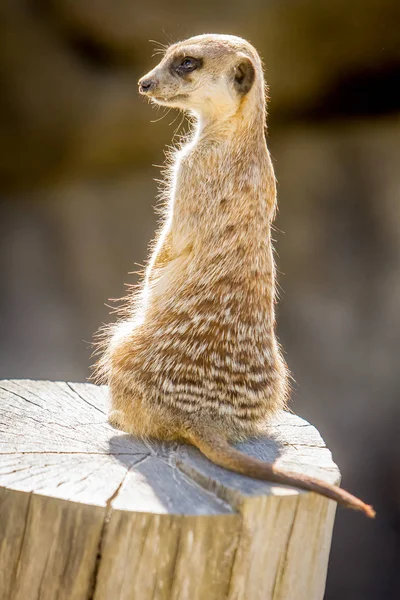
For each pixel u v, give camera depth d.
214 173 5.75
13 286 17.44
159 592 4.48
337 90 16.19
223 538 4.52
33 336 16.94
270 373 5.78
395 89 16.11
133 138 16.72
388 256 15.82
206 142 5.87
